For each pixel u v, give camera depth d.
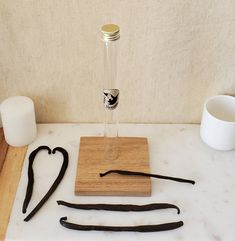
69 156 0.75
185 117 0.82
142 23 0.69
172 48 0.71
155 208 0.66
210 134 0.75
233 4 0.66
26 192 0.68
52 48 0.72
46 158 0.75
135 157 0.74
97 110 0.81
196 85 0.77
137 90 0.77
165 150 0.77
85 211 0.66
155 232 0.63
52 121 0.82
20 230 0.63
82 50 0.72
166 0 0.66
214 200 0.68
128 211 0.66
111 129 0.73
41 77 0.76
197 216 0.65
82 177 0.70
